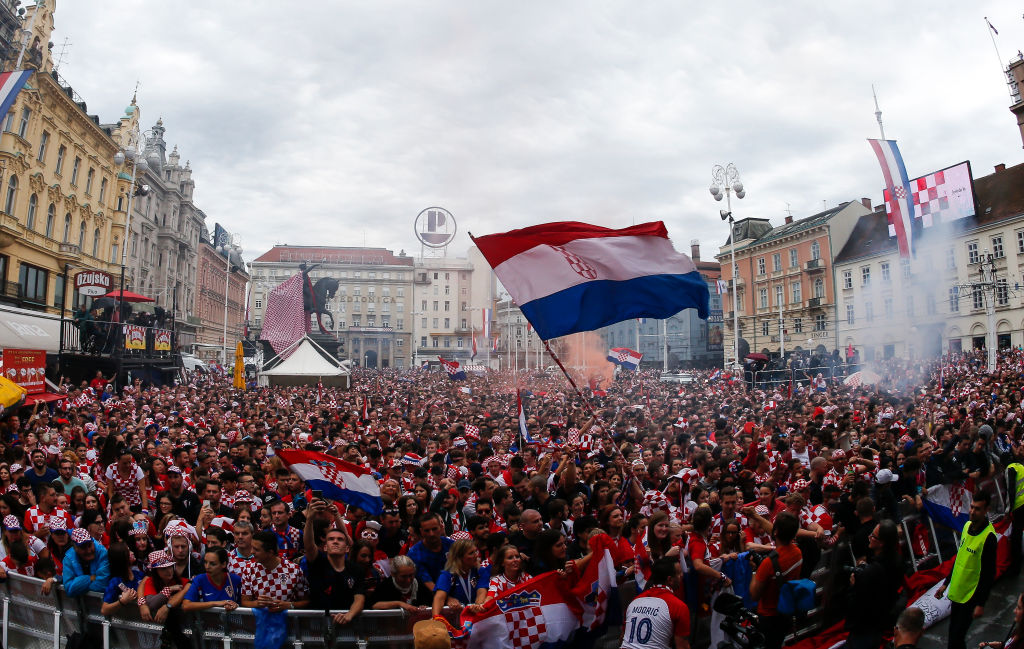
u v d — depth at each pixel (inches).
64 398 743.7
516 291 303.0
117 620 222.5
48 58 1467.8
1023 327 1678.2
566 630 211.6
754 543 255.3
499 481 362.9
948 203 1376.7
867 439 477.4
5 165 1257.4
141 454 410.0
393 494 295.1
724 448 435.2
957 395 812.6
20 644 248.1
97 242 1770.4
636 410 758.5
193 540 261.7
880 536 222.7
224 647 206.5
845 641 243.9
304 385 1582.2
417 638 181.9
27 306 1389.0
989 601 309.9
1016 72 1860.2
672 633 191.2
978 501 243.4
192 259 2979.8
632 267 315.6
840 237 2333.9
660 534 234.8
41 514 295.4
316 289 2074.3
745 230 2915.8
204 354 3110.2
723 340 2891.2
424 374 2556.6
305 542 216.8
